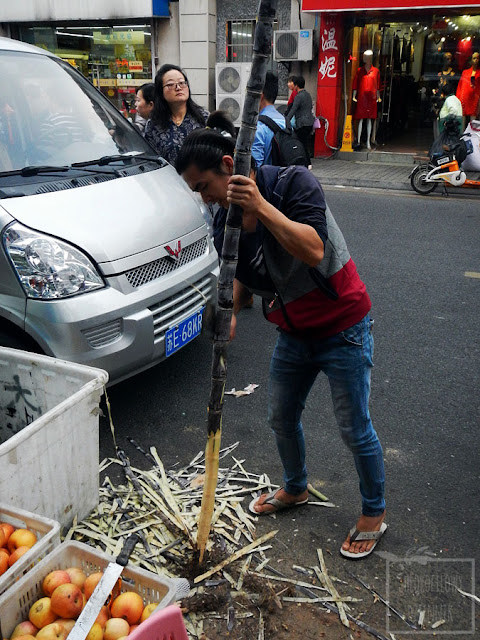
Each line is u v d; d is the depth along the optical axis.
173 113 4.95
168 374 4.23
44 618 1.90
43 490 2.54
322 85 13.08
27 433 2.40
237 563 2.59
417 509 2.96
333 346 2.39
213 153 2.08
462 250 7.04
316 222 2.07
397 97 13.77
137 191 3.81
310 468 3.28
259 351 4.66
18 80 4.15
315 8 12.20
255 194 1.93
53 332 3.12
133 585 2.02
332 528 2.83
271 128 4.35
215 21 13.80
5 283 3.17
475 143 10.36
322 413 3.81
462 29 12.56
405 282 6.04
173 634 1.75
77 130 4.18
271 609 2.36
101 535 2.69
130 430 3.58
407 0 11.52
